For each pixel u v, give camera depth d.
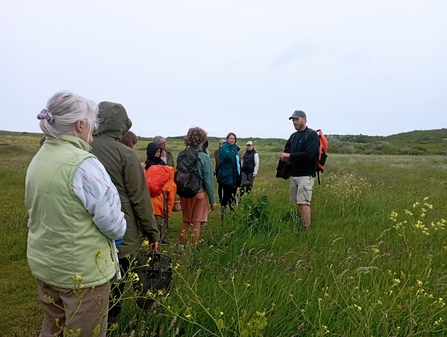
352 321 3.06
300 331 3.10
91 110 2.42
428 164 23.58
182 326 3.20
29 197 2.32
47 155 2.29
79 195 2.19
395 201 8.55
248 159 10.31
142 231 3.46
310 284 3.91
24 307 4.30
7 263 5.64
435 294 3.56
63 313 2.49
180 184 5.61
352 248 5.14
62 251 2.23
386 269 4.18
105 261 2.38
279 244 5.55
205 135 5.94
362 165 22.38
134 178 3.24
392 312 3.16
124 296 3.63
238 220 6.51
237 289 3.70
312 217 7.25
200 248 5.38
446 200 8.91
